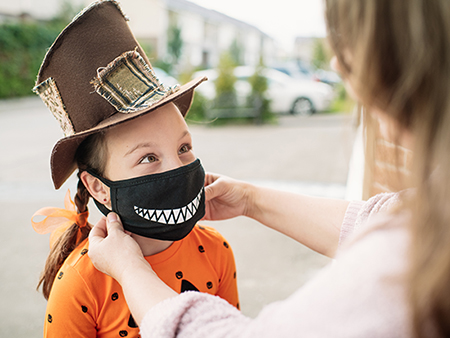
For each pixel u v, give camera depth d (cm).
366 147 73
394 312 53
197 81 112
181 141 114
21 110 1343
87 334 112
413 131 58
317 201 129
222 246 136
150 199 107
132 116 96
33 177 553
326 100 1266
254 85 1118
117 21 108
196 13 3231
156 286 85
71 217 129
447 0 51
